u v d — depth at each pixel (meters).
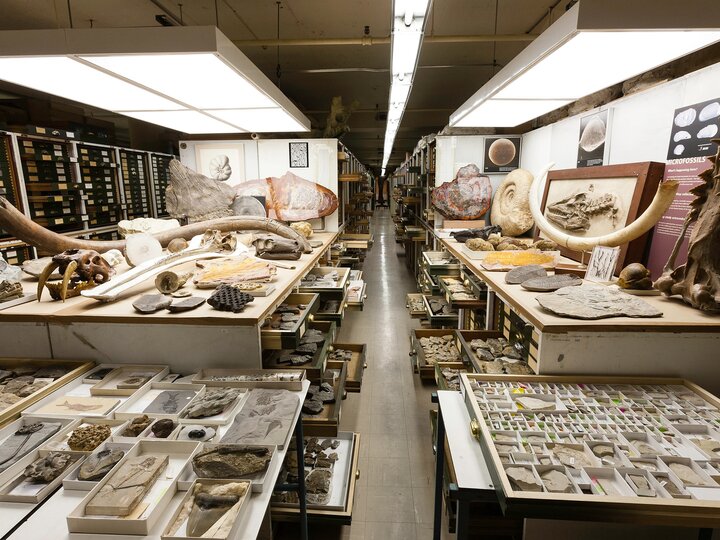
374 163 24.47
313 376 2.15
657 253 2.21
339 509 1.89
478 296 2.99
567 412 1.40
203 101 2.74
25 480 1.14
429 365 3.24
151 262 2.39
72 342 1.80
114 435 1.31
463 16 4.59
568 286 1.92
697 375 1.60
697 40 1.65
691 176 2.01
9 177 3.58
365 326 4.77
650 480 1.08
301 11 4.46
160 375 1.70
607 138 2.75
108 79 2.16
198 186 4.26
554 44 1.70
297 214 4.72
